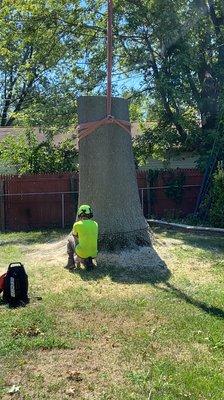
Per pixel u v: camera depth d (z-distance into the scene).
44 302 7.04
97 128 10.36
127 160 10.52
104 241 9.97
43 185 17.95
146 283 8.19
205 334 5.71
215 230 13.62
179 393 4.25
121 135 10.48
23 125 21.66
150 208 18.61
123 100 10.60
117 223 10.15
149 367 4.81
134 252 9.80
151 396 4.21
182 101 19.27
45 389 4.36
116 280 8.38
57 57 21.61
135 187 10.62
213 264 9.63
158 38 19.33
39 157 20.44
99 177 10.30
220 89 18.97
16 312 6.52
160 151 20.41
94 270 9.06
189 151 20.28
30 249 11.84
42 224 17.97
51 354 5.15
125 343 5.45
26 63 23.42
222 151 17.62
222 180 15.34
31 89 24.83
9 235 15.38
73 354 5.16
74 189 18.06
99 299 7.20
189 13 19.50
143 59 19.89
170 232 14.20
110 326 6.01
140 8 18.98
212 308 6.73
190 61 18.73
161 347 5.34
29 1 20.09
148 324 6.08
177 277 8.61
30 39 21.03
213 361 4.96
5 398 4.19
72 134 21.05
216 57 20.12
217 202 15.34
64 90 20.83
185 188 18.84
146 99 21.00
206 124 19.75
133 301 7.08
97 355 5.13
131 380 4.52
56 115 20.08
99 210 10.20
